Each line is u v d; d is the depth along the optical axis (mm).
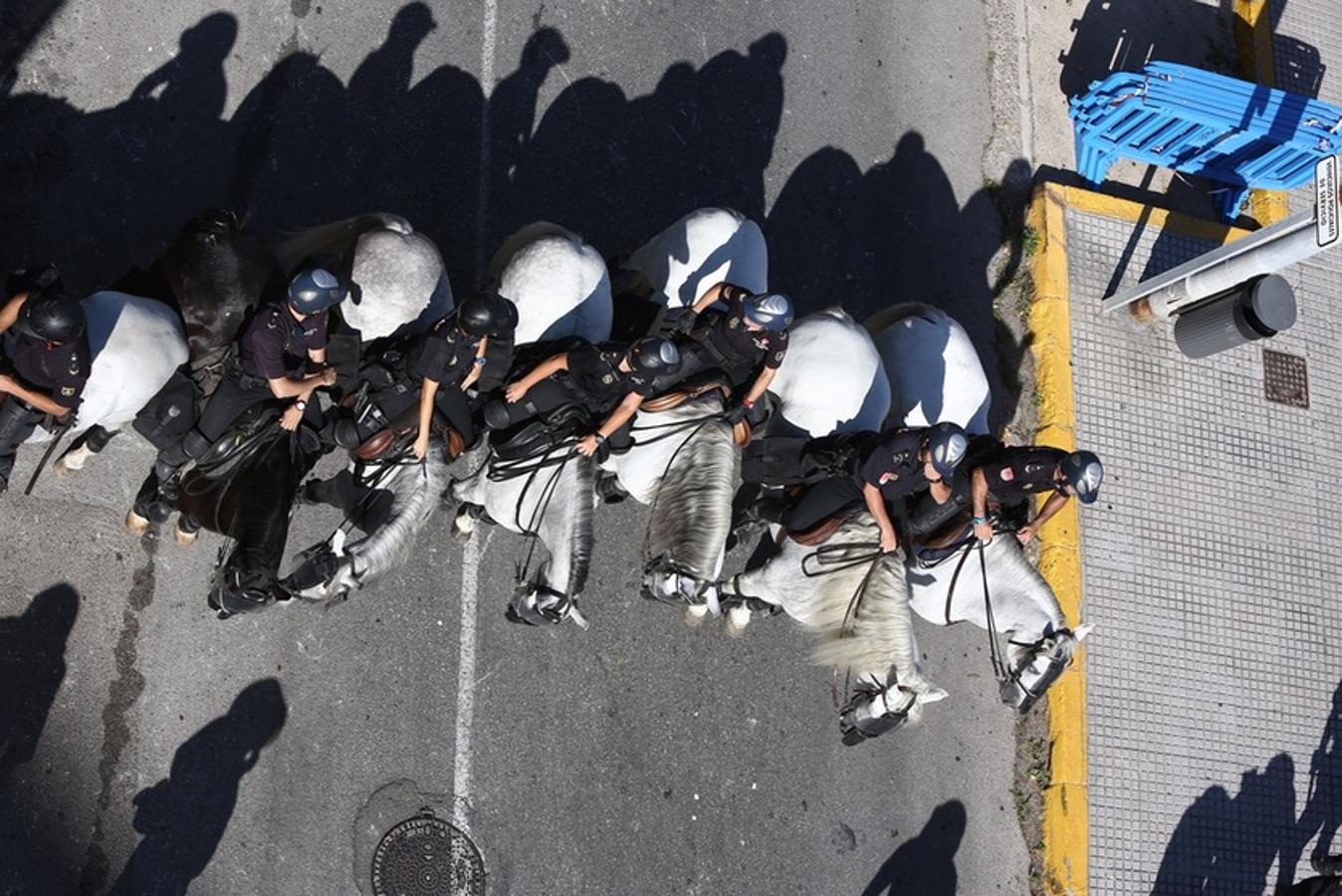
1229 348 11328
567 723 8766
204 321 6938
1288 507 11773
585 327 7711
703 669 9219
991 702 10133
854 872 9367
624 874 8711
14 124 8281
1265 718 11047
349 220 7586
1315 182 9680
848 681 8609
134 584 7945
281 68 9062
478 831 8391
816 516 7980
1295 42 13555
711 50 10641
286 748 8070
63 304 5883
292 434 7020
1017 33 12141
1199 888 10344
